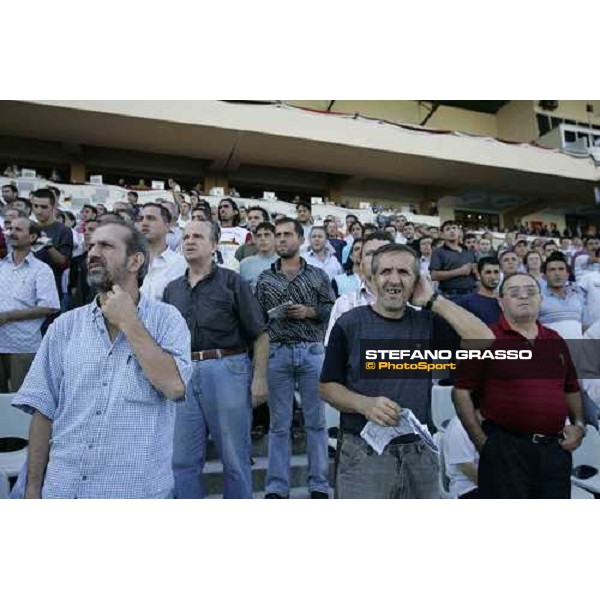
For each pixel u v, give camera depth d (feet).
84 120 13.75
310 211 15.29
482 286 10.32
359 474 6.97
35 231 10.76
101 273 5.67
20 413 9.06
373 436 6.83
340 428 7.22
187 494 7.98
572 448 7.85
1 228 11.04
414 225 14.33
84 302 10.96
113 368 5.72
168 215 10.24
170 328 5.90
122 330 5.46
